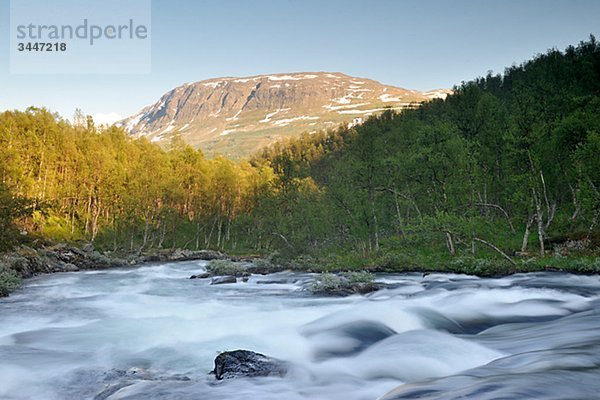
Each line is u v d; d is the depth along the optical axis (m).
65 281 33.88
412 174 43.03
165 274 42.16
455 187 40.06
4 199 45.94
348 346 11.48
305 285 25.89
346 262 38.41
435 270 32.03
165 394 7.60
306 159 170.88
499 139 43.91
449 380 6.89
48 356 10.77
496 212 46.59
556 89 45.75
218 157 118.69
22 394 8.33
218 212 93.38
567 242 31.89
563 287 20.70
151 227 85.00
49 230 74.44
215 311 17.12
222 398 7.35
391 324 13.59
